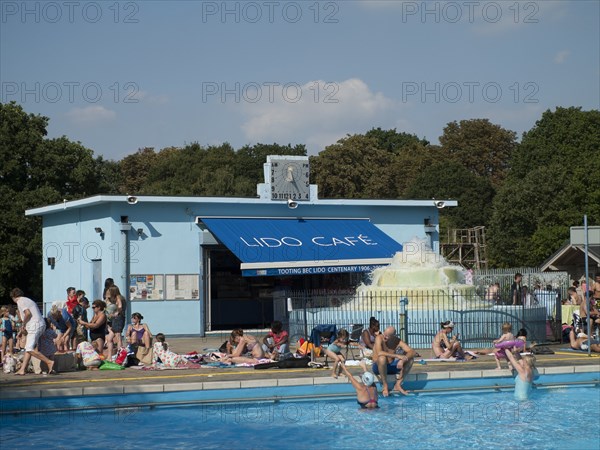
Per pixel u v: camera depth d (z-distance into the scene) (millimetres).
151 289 35469
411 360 20391
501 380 21156
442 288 29188
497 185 95312
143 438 16047
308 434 16391
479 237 77312
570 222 68750
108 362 22797
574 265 49656
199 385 19156
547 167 73375
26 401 18094
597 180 68625
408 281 30141
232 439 15977
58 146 59938
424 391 20594
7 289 55438
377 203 40000
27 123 59969
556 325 28719
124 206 35219
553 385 21141
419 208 41562
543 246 67250
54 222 40594
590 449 15102
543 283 34250
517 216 72188
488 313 27469
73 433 16422
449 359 23594
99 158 73375
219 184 84125
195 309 36125
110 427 17000
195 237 36312
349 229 38875
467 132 99812
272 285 42562
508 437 16016
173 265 35875
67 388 18469
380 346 20094
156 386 18922
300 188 38219
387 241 38594
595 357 24031
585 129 74938
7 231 55688
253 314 42250
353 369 21984
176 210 36031
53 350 22109
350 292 32500
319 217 39219
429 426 17000
